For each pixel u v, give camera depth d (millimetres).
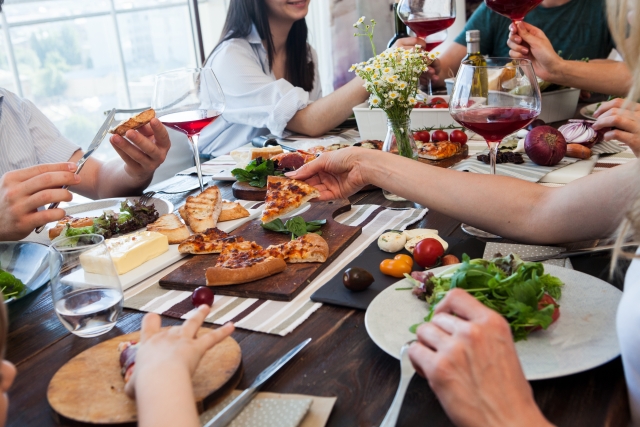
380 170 1331
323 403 733
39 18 3615
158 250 1246
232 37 2824
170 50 4125
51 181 1329
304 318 952
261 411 717
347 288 1023
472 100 1237
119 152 1723
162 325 979
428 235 1188
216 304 1029
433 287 893
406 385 676
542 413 686
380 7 4195
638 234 792
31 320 1029
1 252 1171
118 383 774
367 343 871
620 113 1515
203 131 2850
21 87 3650
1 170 2072
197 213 1397
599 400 709
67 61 3789
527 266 856
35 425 741
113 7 3855
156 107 1710
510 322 791
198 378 766
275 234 1341
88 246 938
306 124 2453
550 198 1153
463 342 624
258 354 865
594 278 936
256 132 2721
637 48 775
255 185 1683
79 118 3953
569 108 2289
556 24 3186
